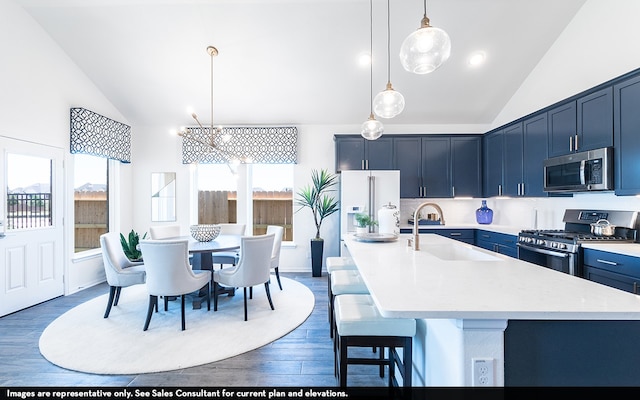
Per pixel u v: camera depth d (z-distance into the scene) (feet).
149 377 6.91
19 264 10.91
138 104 15.44
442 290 3.96
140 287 13.80
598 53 10.20
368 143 15.78
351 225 14.56
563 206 11.93
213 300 11.78
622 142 8.27
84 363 7.39
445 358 4.02
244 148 16.71
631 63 9.18
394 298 3.63
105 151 14.46
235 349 8.08
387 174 14.71
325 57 12.74
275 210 17.66
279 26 11.46
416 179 15.74
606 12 9.92
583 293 3.83
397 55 12.50
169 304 11.57
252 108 15.76
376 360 5.89
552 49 12.11
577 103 9.86
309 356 7.82
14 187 10.77
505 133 13.97
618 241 8.54
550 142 11.12
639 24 8.95
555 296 3.70
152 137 17.02
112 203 15.80
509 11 10.86
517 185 13.07
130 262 11.73
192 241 12.14
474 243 15.02
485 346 3.43
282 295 12.59
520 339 3.59
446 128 16.76
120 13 11.04
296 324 9.66
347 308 5.64
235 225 15.47
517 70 13.21
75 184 13.69
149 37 11.91
